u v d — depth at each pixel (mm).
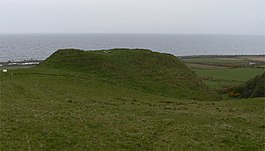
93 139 22250
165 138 23922
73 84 53969
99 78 61688
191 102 48500
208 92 68688
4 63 151875
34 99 38438
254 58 193375
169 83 66125
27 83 50625
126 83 61969
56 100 39469
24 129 23156
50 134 22406
